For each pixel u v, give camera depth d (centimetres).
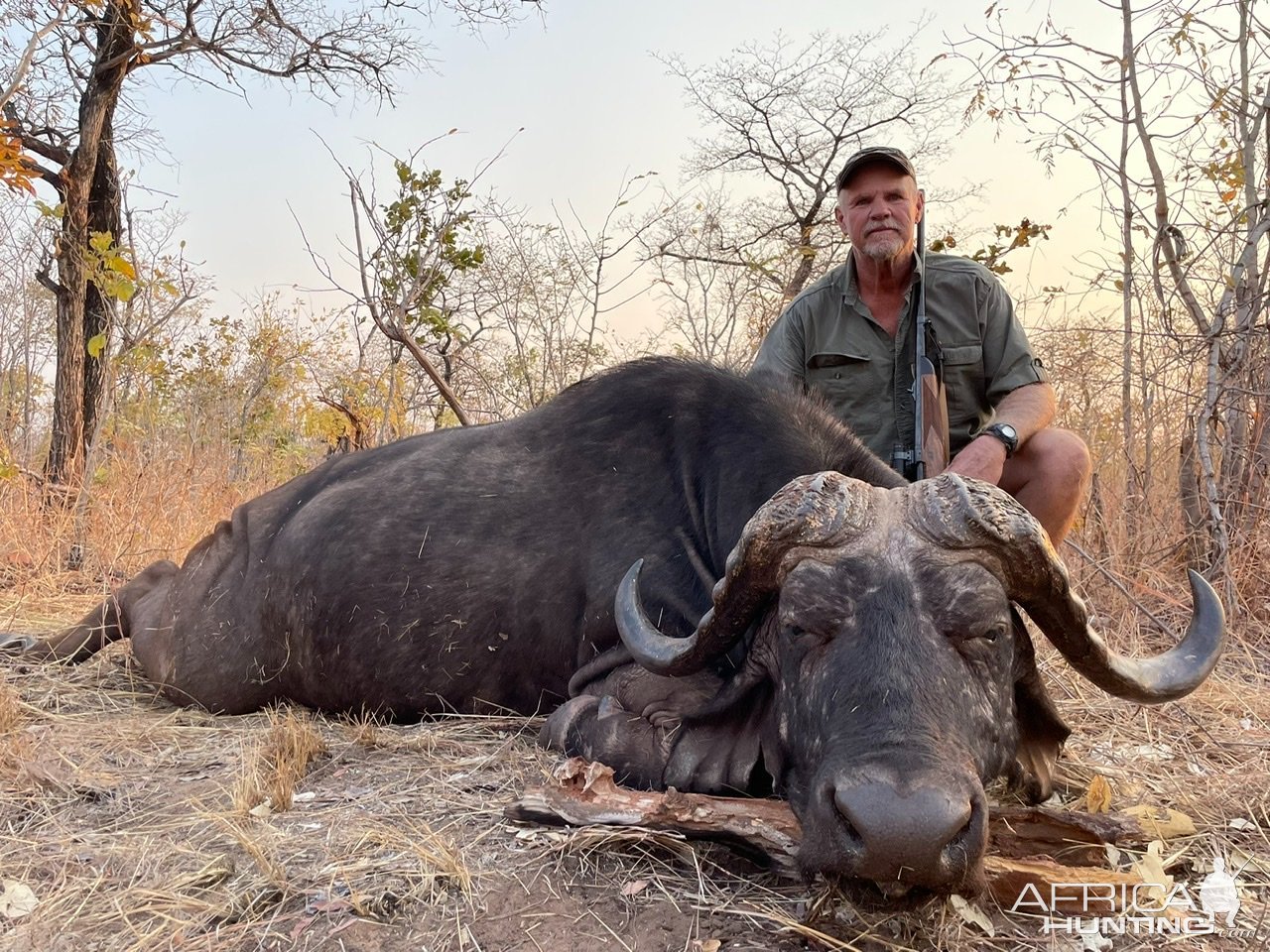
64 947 235
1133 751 358
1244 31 581
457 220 845
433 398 1055
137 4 816
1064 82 616
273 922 243
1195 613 269
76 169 834
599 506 383
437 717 409
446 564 399
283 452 1079
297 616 419
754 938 236
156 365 1107
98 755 353
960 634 233
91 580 648
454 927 241
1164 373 566
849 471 332
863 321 473
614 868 268
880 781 204
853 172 453
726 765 284
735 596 258
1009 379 464
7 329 1287
